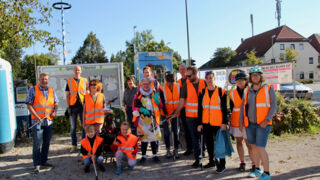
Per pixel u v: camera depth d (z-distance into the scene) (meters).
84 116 5.62
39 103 5.02
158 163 5.39
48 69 8.70
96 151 4.91
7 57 29.92
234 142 6.83
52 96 5.27
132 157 4.98
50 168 5.18
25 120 7.92
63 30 17.64
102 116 5.64
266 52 49.00
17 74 31.91
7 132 6.38
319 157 5.46
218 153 4.64
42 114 5.05
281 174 4.52
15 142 7.38
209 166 5.01
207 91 4.81
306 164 5.03
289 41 49.59
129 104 6.63
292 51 45.41
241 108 4.52
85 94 6.09
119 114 7.50
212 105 4.73
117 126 6.47
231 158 5.61
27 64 36.00
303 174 4.48
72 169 5.13
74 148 6.41
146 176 4.68
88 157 4.92
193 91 5.11
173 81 5.72
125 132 4.98
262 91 4.19
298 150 6.04
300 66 50.28
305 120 8.05
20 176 4.75
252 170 4.66
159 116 5.46
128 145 4.97
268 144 6.66
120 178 4.61
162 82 12.09
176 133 5.69
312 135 7.55
